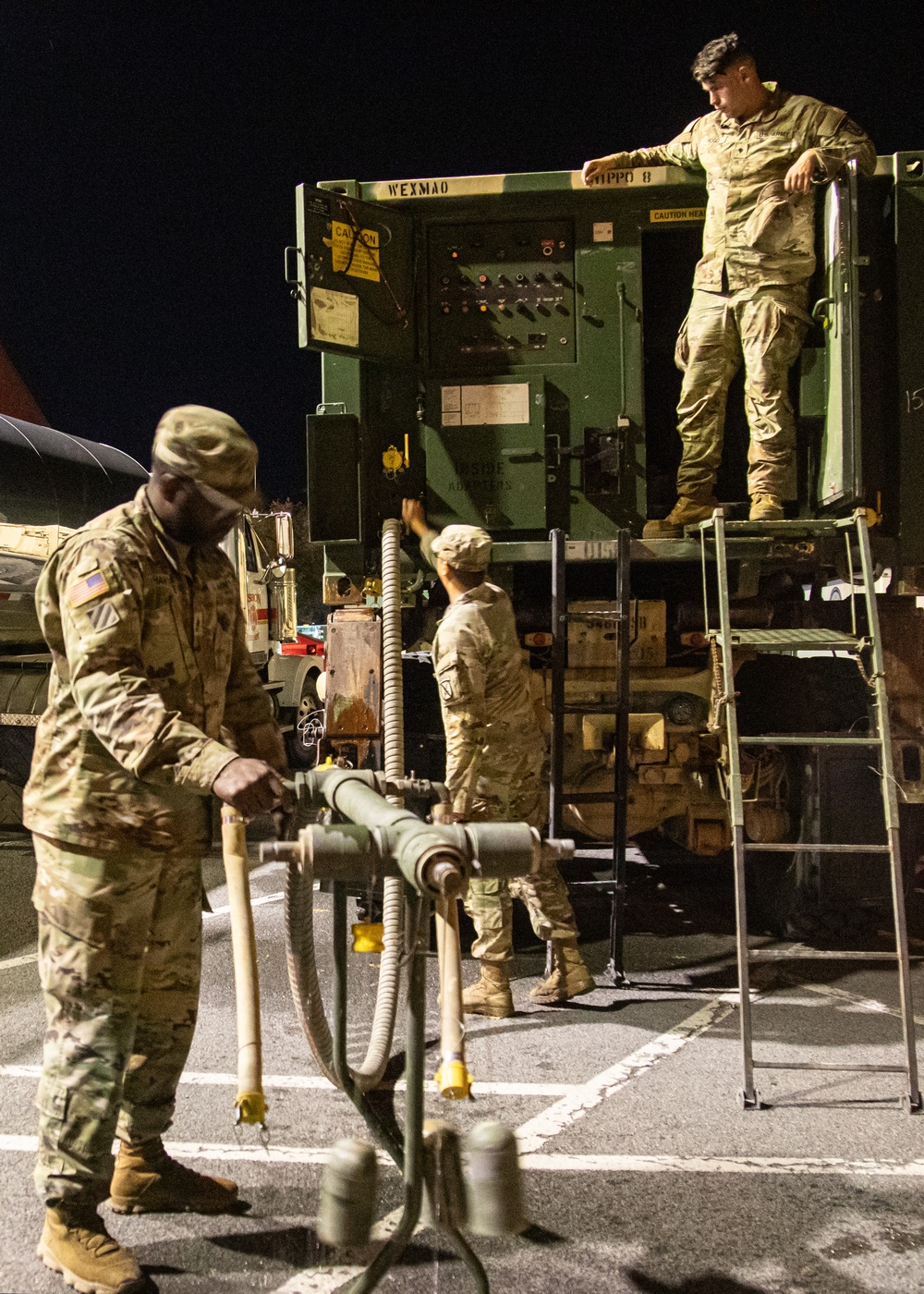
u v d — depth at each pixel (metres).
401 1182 2.78
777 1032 3.80
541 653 4.99
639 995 4.20
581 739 4.92
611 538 5.00
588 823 4.92
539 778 4.08
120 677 2.09
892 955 3.30
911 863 4.71
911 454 4.56
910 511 4.56
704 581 4.32
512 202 4.99
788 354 4.55
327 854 1.74
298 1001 2.19
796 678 4.91
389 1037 2.22
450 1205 1.94
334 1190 1.76
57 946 2.25
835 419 4.46
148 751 1.99
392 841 1.75
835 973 4.46
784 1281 2.35
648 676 4.91
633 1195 2.70
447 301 5.03
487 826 1.78
